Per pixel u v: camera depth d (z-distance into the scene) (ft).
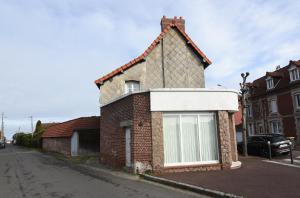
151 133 44.14
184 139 45.37
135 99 45.88
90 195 30.37
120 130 50.16
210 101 45.93
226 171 43.14
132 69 62.64
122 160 49.34
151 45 63.52
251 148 69.00
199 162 45.03
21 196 30.63
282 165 47.98
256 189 30.42
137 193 31.09
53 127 111.45
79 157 75.00
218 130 45.70
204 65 67.26
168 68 64.08
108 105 56.18
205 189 30.66
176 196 29.60
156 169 43.04
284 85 110.63
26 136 172.55
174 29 65.92
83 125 81.15
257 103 128.16
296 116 104.22
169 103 44.88
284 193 28.50
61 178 41.96
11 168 55.47
